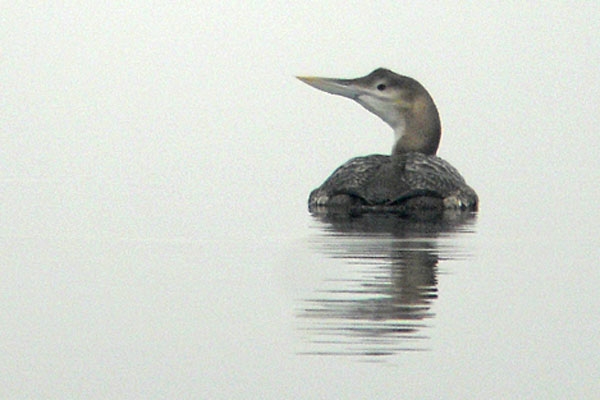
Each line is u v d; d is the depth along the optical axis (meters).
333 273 12.51
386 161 19.11
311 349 9.05
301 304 10.72
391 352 9.01
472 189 19.81
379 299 10.97
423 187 18.56
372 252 14.20
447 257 13.85
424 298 11.08
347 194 18.72
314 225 17.17
